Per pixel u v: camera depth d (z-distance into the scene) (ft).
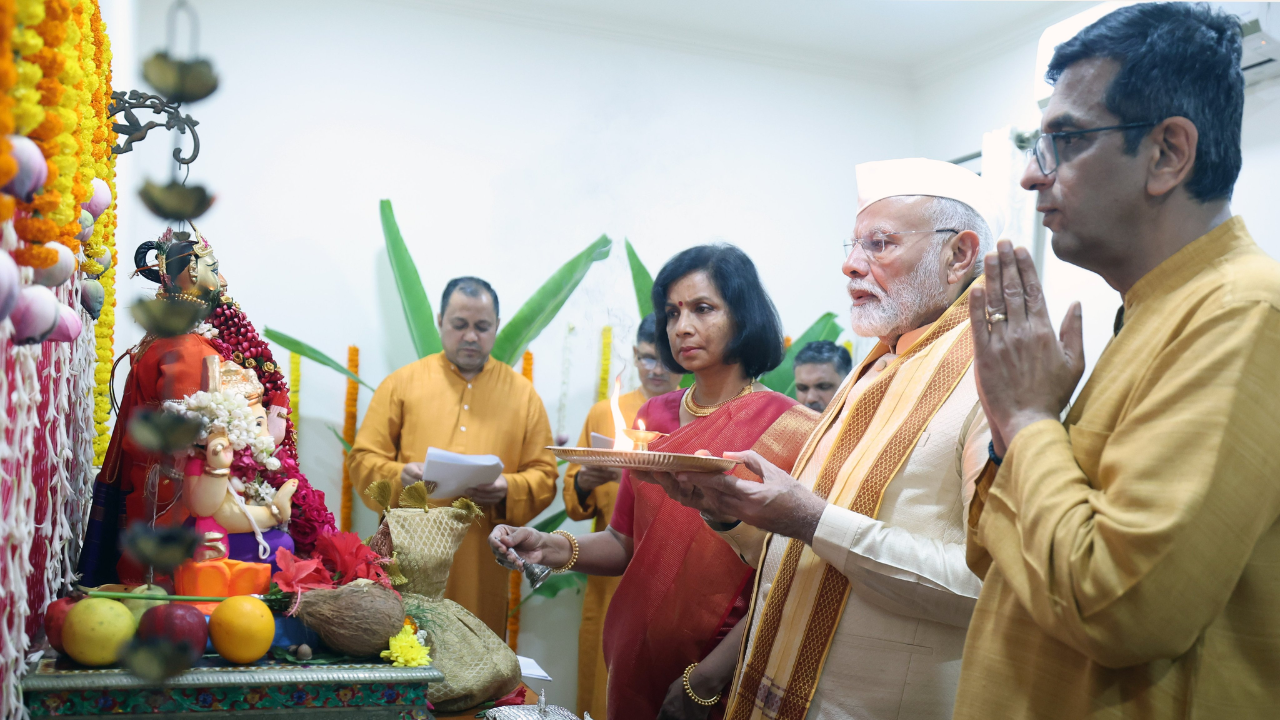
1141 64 2.74
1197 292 2.67
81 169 3.39
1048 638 2.82
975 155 14.16
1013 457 2.85
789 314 14.62
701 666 5.32
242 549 4.18
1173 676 2.57
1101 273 3.05
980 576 3.25
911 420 4.34
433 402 10.73
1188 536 2.33
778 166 14.76
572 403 13.28
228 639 3.47
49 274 2.73
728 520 5.08
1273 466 2.39
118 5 8.70
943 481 4.18
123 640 3.27
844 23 13.84
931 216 4.74
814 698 4.22
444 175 12.98
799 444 5.69
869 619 4.18
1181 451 2.41
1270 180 9.48
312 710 3.49
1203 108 2.73
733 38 14.43
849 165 15.19
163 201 3.33
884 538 4.00
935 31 13.92
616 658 5.87
